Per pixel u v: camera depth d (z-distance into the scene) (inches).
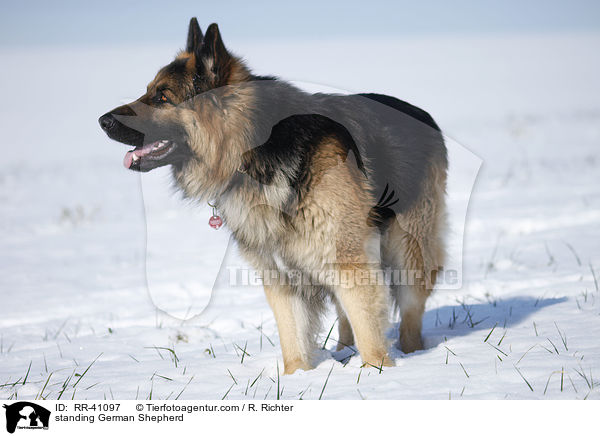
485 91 3346.5
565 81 3890.3
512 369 279.4
